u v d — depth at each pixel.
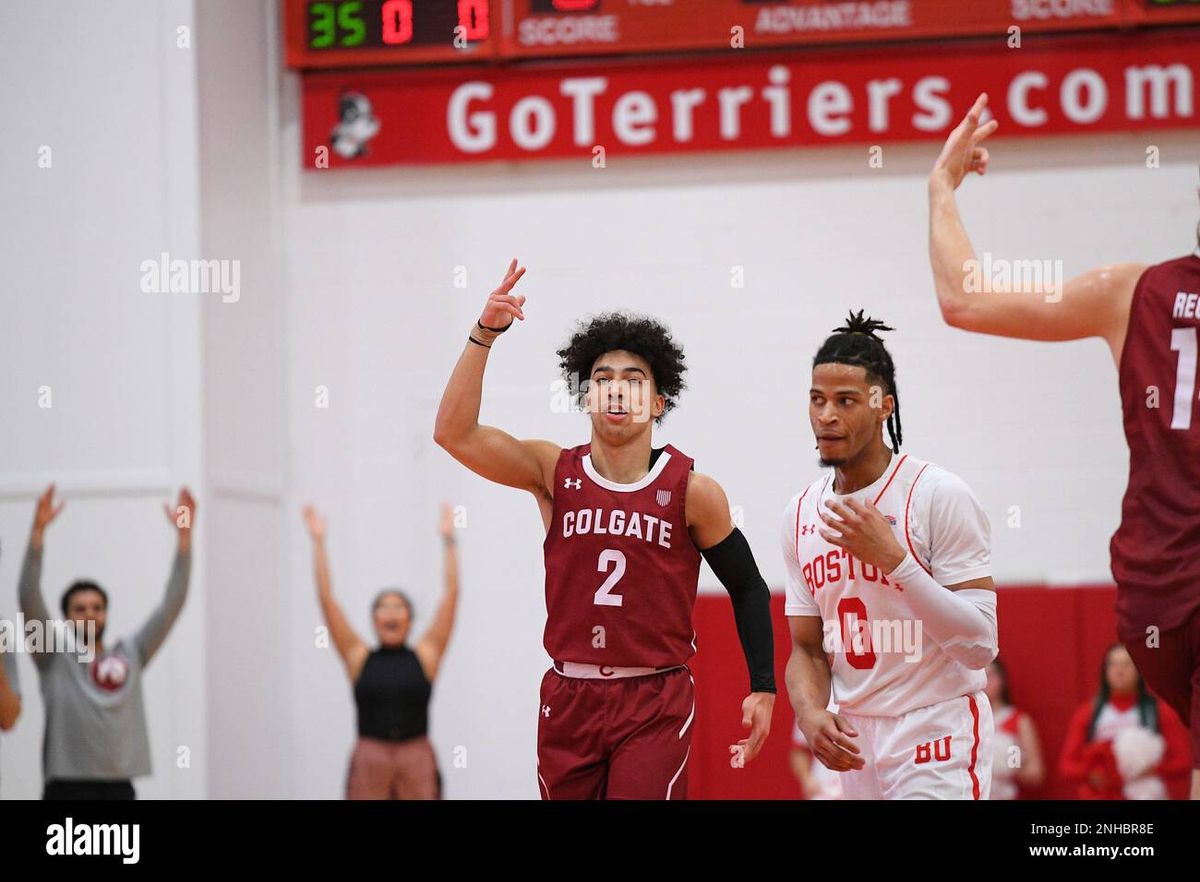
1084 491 6.46
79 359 6.37
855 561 3.10
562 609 3.17
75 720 5.89
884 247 6.61
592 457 3.22
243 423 6.66
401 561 6.91
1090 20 6.26
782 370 6.66
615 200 6.79
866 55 6.53
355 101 6.86
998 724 5.94
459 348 6.92
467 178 6.91
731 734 6.02
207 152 6.41
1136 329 2.51
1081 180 6.50
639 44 6.49
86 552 6.31
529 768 6.71
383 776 6.31
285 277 7.03
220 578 6.36
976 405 6.53
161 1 6.35
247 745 6.57
